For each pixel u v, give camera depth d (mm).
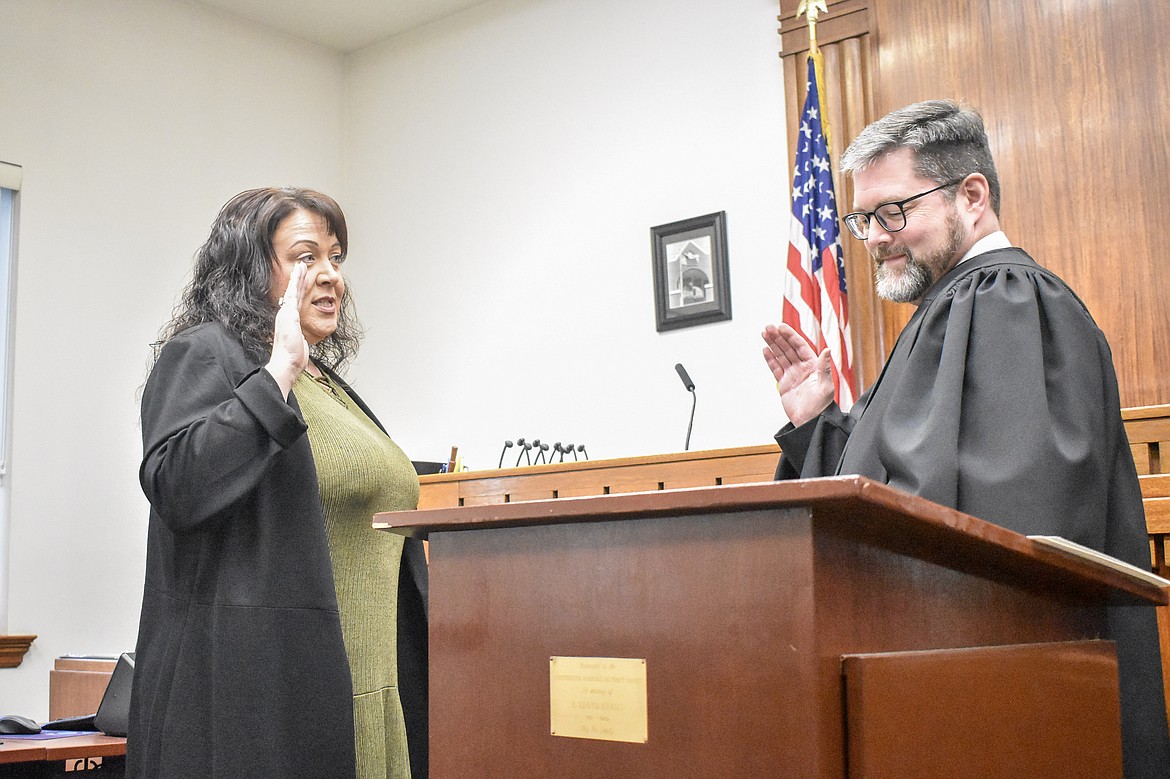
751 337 4855
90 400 5199
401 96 6289
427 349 5938
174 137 5699
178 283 5605
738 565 886
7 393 4980
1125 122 3850
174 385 1775
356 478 1909
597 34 5566
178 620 1740
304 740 1648
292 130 6246
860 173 2051
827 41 4664
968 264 1889
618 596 952
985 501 1567
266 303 1958
